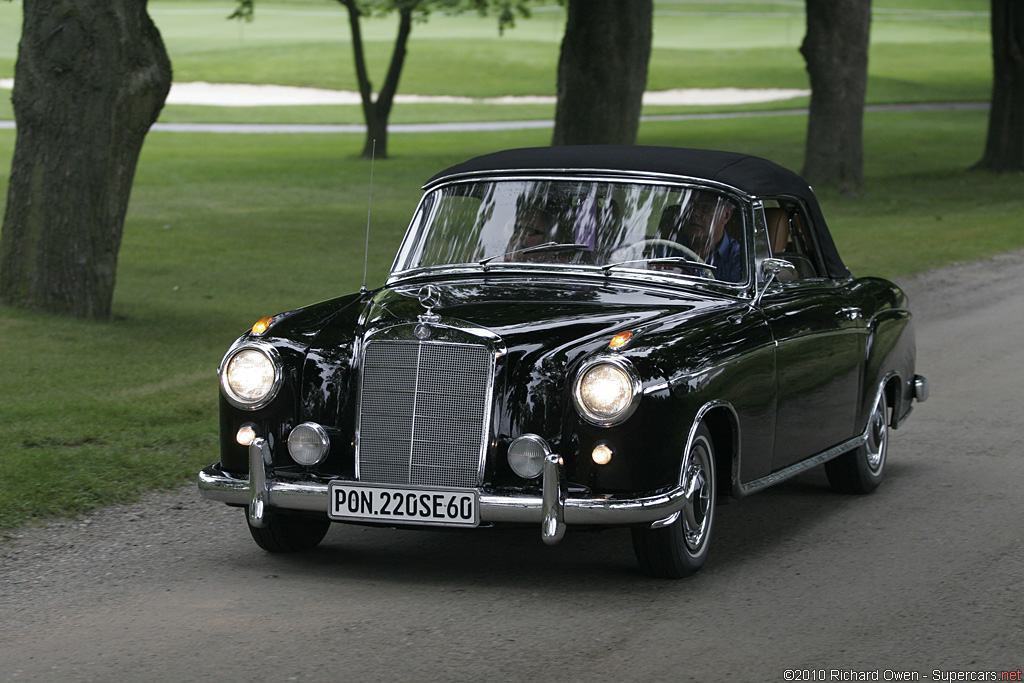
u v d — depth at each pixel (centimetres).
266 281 3788
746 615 1040
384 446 1112
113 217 2862
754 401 1194
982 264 4006
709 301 1241
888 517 1392
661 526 1077
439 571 1182
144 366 2356
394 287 1323
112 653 949
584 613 1045
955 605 1066
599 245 1299
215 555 1239
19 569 1183
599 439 1048
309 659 933
